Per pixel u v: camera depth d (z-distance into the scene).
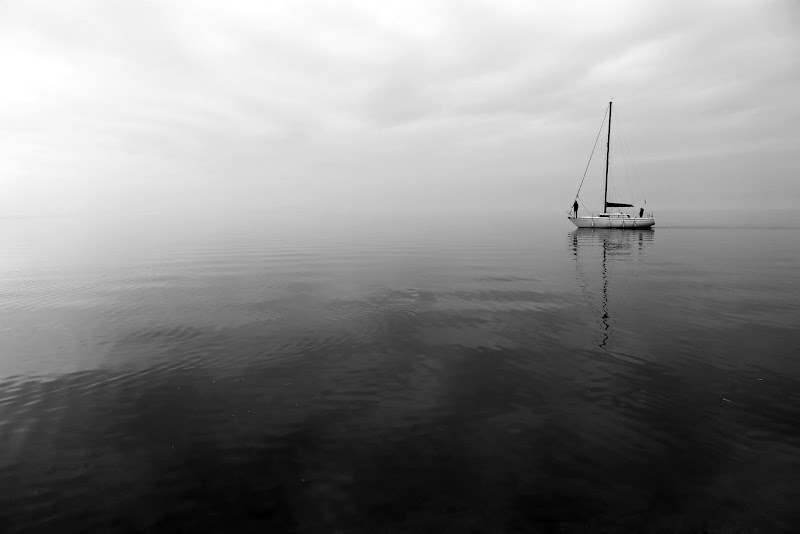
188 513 6.98
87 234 86.12
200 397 11.43
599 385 11.79
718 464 8.09
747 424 9.57
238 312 20.61
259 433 9.49
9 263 40.25
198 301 23.08
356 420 10.02
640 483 7.57
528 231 81.44
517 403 10.77
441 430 9.48
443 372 12.94
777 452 8.46
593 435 9.18
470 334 16.70
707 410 10.25
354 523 6.70
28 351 15.37
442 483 7.63
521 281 27.94
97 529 6.67
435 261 38.41
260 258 42.09
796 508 6.92
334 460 8.39
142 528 6.68
